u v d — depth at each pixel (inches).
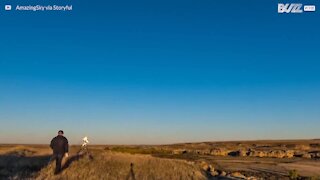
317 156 2294.5
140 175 857.5
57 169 815.1
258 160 1909.4
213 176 1032.2
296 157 2249.0
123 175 842.8
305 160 1982.0
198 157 2048.5
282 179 1130.0
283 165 1638.8
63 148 818.2
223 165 1552.7
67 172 823.7
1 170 850.8
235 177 1056.8
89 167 885.2
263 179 1096.2
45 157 1100.5
